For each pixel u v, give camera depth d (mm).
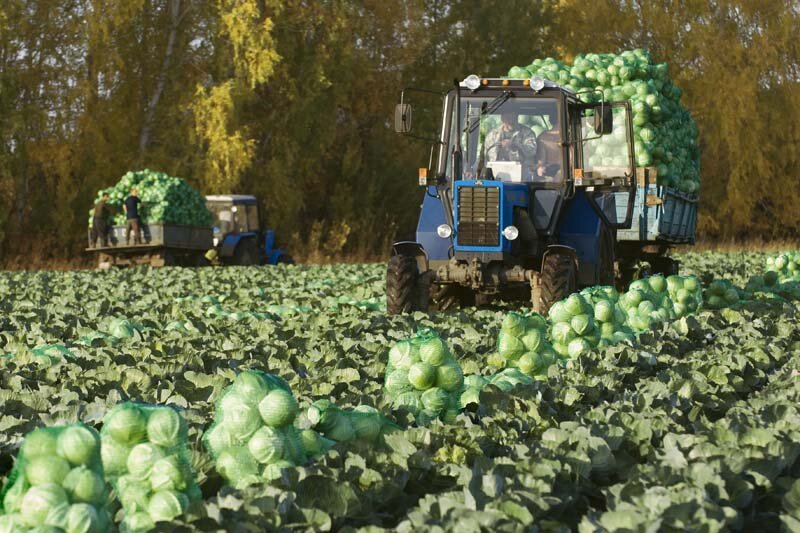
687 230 31875
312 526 5504
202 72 57969
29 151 53688
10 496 5176
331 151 63688
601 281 21625
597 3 73938
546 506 5812
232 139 52750
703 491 5926
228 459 6301
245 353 12625
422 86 66438
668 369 11156
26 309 19969
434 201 20484
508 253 19484
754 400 9453
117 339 13820
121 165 56188
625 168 26047
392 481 6379
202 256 43594
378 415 7844
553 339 12562
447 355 9008
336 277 32375
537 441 7512
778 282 23188
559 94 20062
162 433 5816
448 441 7566
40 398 9320
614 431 7488
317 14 57781
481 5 65250
